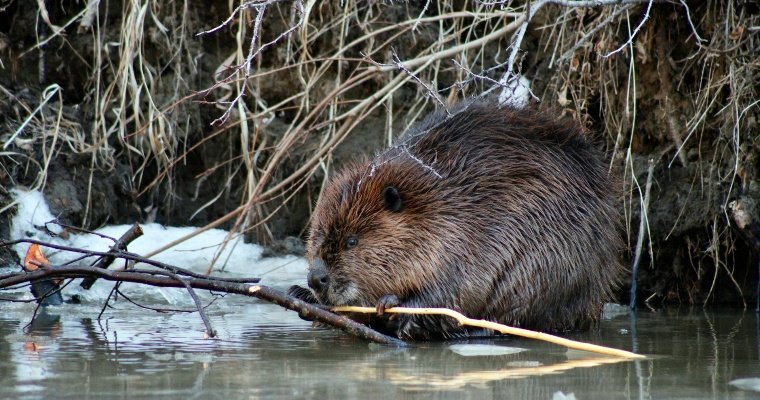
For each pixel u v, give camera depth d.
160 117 12.97
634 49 12.34
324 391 5.93
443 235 8.84
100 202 13.09
